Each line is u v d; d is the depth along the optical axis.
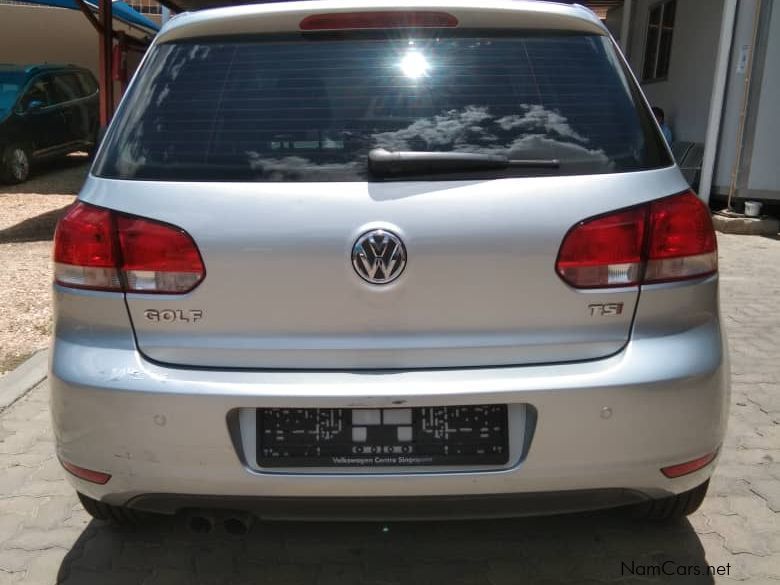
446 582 2.40
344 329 1.97
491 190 1.96
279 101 2.15
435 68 2.18
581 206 1.97
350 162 2.03
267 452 1.98
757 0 8.30
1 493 2.92
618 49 2.37
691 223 2.05
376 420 1.97
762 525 2.67
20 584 2.40
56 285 2.12
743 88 8.59
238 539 2.63
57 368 2.07
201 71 2.23
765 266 6.82
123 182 2.07
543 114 2.11
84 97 13.79
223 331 1.99
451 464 1.97
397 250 1.92
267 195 1.98
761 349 4.49
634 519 2.67
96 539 2.64
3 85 12.28
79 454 2.06
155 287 2.00
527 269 1.95
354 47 2.22
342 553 2.55
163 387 1.96
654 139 2.15
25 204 10.23
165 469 1.99
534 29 2.26
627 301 1.99
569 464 1.96
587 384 1.93
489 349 1.98
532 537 2.62
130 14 11.73
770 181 8.63
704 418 2.04
